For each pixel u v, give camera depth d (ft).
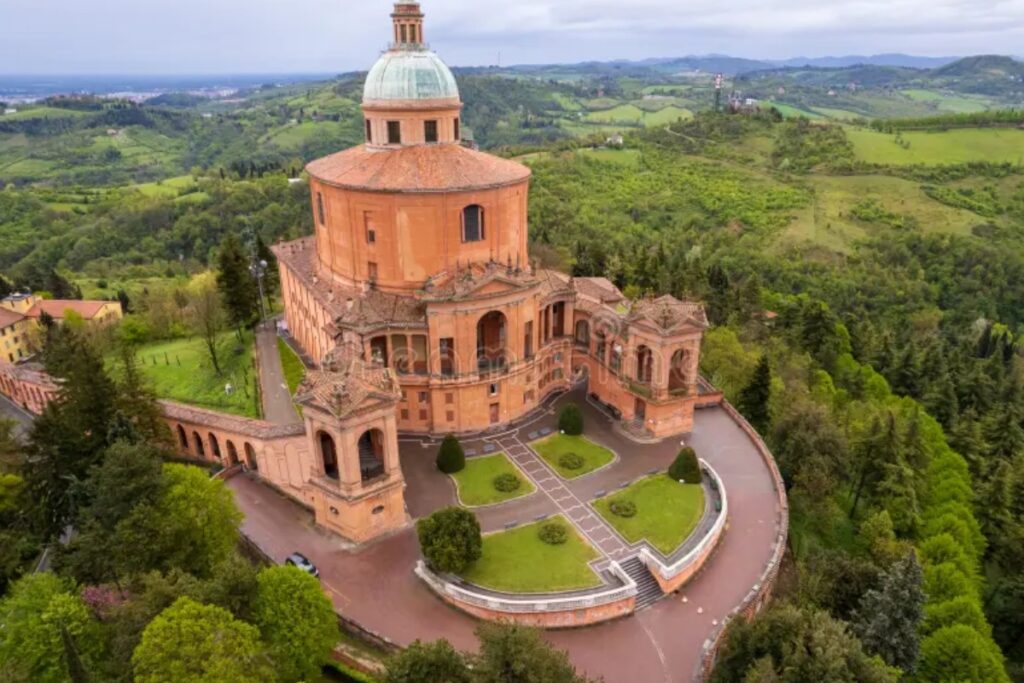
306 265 330.95
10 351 395.14
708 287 465.06
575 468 256.52
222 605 156.97
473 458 261.24
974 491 297.53
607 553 212.43
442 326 258.57
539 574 201.87
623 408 289.33
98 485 191.31
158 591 156.66
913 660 182.80
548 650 140.97
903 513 266.57
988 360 469.57
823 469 257.75
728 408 306.55
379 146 273.75
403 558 211.20
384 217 257.96
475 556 198.18
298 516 231.09
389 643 179.42
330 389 204.44
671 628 191.72
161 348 379.35
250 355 345.10
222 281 362.74
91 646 157.89
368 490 214.07
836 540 262.06
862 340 474.90
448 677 141.59
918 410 352.49
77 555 179.83
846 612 197.98
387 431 212.43
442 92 268.41
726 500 237.86
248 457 252.83
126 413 235.81
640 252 506.48
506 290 261.44
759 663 154.10
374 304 263.08
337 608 191.83
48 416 218.79
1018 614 236.22
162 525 181.37
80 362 226.58
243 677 140.05
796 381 362.33
